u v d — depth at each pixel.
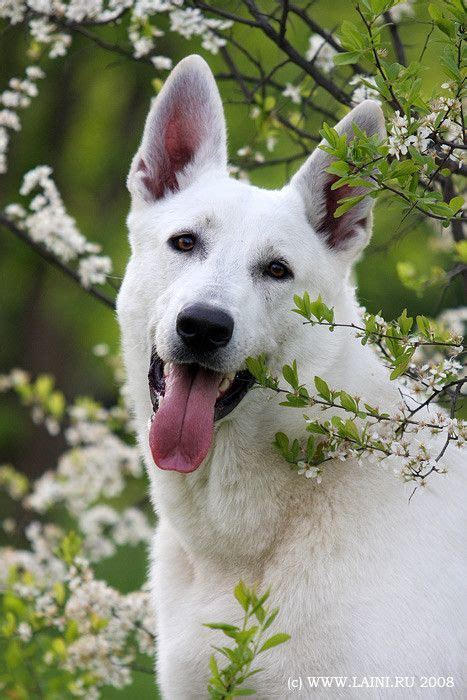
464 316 11.41
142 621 11.12
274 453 7.94
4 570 13.88
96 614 10.96
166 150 8.98
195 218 8.23
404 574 7.41
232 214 8.19
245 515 7.89
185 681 7.85
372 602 7.31
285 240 8.16
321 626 7.32
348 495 7.78
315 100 14.45
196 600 8.02
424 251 20.33
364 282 22.31
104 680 11.10
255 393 7.95
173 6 11.38
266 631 7.46
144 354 8.41
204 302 7.57
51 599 11.38
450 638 7.29
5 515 24.62
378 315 7.47
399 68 7.18
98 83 28.55
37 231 12.95
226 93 19.41
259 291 8.02
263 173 20.22
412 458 7.12
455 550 7.65
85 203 28.95
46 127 29.14
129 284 8.55
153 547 8.81
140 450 8.66
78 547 11.23
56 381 30.27
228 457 7.93
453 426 7.16
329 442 7.32
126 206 28.61
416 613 7.26
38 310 30.50
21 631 11.13
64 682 11.13
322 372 8.12
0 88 23.84
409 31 14.97
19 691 10.97
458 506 7.87
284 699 7.32
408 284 10.64
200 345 7.55
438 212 6.95
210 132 8.95
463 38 7.17
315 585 7.47
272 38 10.45
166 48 22.53
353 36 7.34
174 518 8.21
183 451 7.65
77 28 11.93
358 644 7.19
